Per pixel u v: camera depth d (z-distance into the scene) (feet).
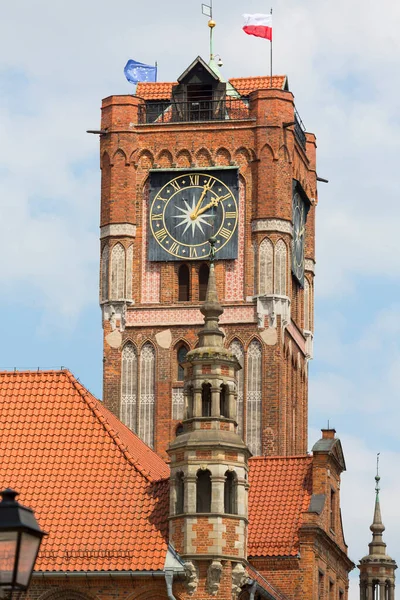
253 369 503.20
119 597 314.96
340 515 432.25
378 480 543.39
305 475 402.11
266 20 529.86
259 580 354.13
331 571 421.18
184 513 318.24
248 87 531.91
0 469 334.03
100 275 518.37
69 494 327.88
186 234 511.81
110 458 335.88
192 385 331.77
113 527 321.11
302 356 540.93
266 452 498.28
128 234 514.68
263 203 509.35
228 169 511.81
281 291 506.07
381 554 539.70
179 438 326.03
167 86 531.09
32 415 347.15
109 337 511.81
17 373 358.23
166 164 517.55
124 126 519.60
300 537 386.93
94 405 350.02
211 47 537.24
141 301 512.22
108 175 519.19
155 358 508.94
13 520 132.67
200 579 316.60
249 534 390.21
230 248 509.35
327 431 410.11
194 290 510.17
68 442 339.98
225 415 330.13
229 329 506.07
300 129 536.42
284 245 509.76
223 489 321.32
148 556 315.17
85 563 314.76
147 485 329.52
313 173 558.97
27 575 132.98
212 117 519.60
